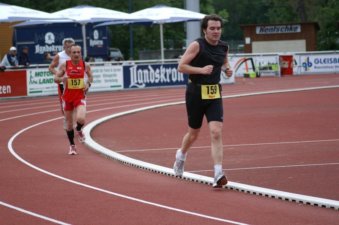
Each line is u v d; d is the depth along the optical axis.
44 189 11.55
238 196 10.75
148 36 78.50
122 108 29.08
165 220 9.16
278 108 26.70
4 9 36.88
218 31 11.09
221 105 11.34
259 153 15.20
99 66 38.44
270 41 62.97
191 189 11.38
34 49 47.47
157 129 20.81
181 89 39.59
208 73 10.92
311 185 11.41
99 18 42.19
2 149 16.88
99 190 11.38
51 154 15.92
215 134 11.16
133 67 39.66
